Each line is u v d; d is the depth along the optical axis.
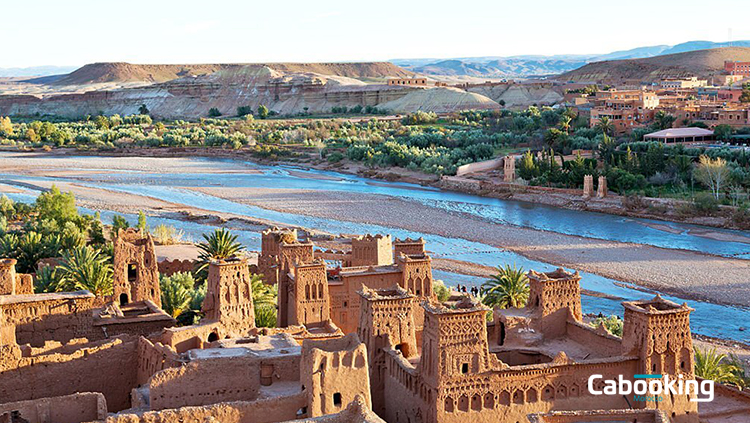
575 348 55.38
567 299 57.72
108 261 86.06
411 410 50.03
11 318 56.62
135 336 55.03
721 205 150.12
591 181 166.75
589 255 120.25
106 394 52.50
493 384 48.59
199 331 54.97
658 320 50.44
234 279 57.53
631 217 151.75
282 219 149.38
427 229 140.00
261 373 47.94
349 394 45.16
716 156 178.88
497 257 119.19
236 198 174.25
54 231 108.38
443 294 79.81
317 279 63.47
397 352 52.31
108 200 169.62
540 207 164.00
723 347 78.62
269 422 42.72
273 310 70.00
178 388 45.97
